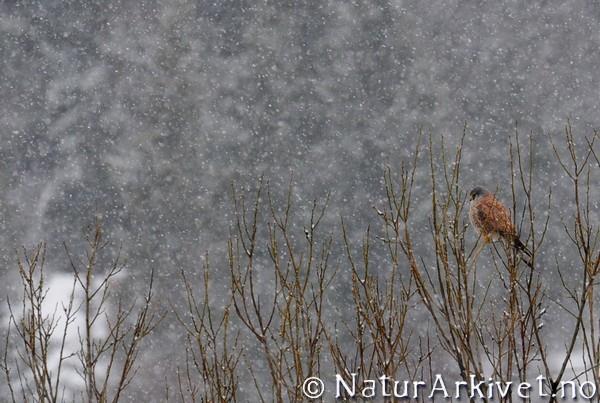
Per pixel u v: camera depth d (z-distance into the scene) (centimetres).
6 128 12838
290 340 1380
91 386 1423
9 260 8594
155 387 5253
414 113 14025
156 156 12650
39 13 15138
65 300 5375
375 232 10081
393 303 1394
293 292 1405
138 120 13538
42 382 1392
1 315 5581
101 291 5669
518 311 1338
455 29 15725
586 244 1380
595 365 1276
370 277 1395
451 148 12488
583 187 9931
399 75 15088
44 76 14362
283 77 15025
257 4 16062
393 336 1415
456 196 1371
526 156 11138
